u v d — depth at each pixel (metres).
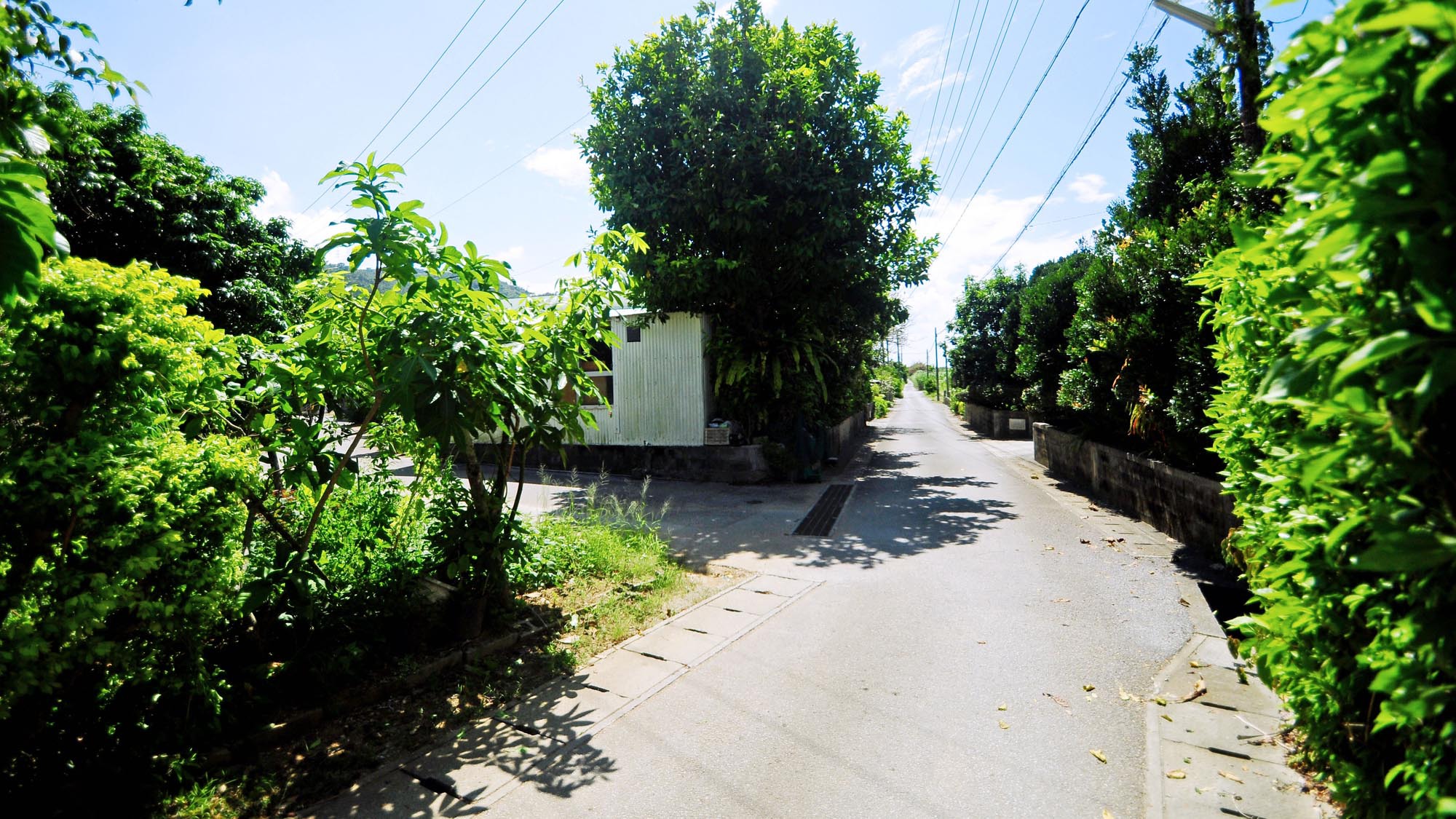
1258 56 6.35
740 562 7.42
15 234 1.95
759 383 13.85
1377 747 2.11
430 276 3.89
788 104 12.45
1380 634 1.74
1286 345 2.28
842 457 18.56
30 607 2.60
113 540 2.72
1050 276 15.90
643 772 3.27
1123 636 4.92
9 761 2.74
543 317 5.06
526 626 5.07
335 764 3.32
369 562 4.68
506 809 2.99
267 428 3.79
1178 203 9.09
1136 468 9.34
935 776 3.20
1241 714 3.67
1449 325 1.08
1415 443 1.33
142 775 2.95
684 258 13.02
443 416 3.79
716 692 4.13
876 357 26.44
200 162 8.96
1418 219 1.21
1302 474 1.88
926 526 9.18
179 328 3.11
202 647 3.19
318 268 3.79
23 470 2.60
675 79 12.83
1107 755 3.34
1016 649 4.72
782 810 2.97
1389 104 1.29
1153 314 7.97
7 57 2.73
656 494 12.21
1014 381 24.73
